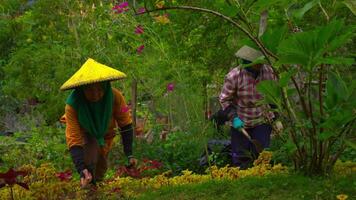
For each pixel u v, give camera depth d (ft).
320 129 17.83
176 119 39.29
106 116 22.85
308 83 17.63
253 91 26.94
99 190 20.68
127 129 23.56
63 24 47.91
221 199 18.02
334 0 17.62
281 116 19.12
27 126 54.08
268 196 17.39
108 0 47.75
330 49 16.03
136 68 40.81
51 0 47.06
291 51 16.08
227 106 26.84
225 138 35.73
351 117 16.92
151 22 41.45
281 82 17.03
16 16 59.31
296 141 18.43
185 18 36.11
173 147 35.24
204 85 37.78
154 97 42.06
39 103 52.34
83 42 44.32
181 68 34.24
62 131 43.70
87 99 22.68
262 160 22.35
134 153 35.73
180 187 20.08
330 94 17.29
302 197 16.80
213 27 35.60
